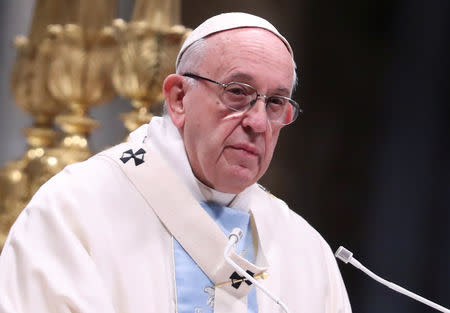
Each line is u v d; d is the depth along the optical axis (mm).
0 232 16828
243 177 8859
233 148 8812
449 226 26297
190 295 8953
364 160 26953
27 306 8258
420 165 26672
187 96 9117
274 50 8930
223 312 9023
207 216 9250
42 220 8859
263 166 9078
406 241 26609
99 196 9109
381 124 26922
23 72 17625
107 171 9398
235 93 8789
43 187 9289
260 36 8938
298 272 10062
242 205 9781
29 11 22703
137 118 15945
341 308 10336
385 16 26859
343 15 26812
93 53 16891
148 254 8992
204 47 8992
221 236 9188
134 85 15859
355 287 26547
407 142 26781
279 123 9102
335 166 26906
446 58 26484
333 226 26875
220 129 8797
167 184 9344
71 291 8336
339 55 26844
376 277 8844
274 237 10102
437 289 26188
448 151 26438
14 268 8555
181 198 9289
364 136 26938
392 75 26906
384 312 26547
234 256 9055
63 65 16766
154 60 15727
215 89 8836
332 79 26844
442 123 26516
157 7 16266
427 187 26594
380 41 26906
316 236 10766
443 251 26297
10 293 8367
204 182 9461
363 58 26938
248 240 9852
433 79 26625
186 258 9125
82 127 17203
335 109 26922
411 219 26641
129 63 15836
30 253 8578
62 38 16906
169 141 9523
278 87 8891
